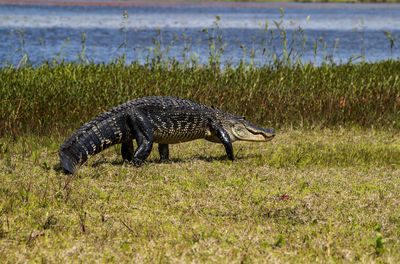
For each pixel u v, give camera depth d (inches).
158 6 3166.8
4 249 288.5
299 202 390.3
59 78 719.1
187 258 283.3
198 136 533.3
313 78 821.2
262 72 841.5
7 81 684.7
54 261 277.0
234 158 538.6
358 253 294.0
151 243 300.0
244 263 278.8
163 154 524.7
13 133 593.6
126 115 482.3
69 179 413.4
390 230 335.3
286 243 310.0
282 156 542.9
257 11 3021.7
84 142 462.3
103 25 1889.8
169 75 796.6
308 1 4485.7
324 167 508.4
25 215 344.8
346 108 741.3
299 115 726.5
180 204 376.5
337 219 355.3
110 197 387.9
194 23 2063.2
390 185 446.3
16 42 1366.9
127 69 824.3
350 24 2299.5
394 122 719.1
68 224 331.9
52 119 634.2
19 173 445.7
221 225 337.4
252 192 411.8
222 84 765.3
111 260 280.7
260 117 716.7
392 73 897.5
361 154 559.2
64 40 1455.5
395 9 3673.7
